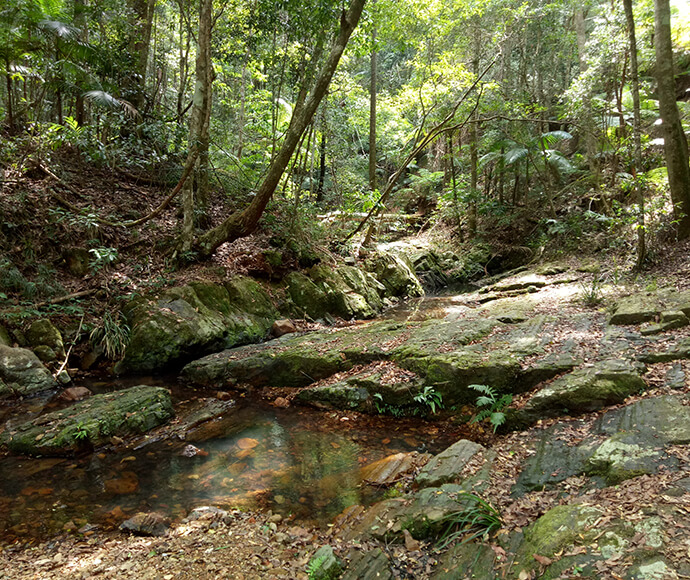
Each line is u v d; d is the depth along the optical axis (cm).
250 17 1030
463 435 502
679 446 337
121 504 387
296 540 322
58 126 870
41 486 414
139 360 722
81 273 821
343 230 1408
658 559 224
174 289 823
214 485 419
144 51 1241
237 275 955
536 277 1148
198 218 1029
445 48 1673
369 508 360
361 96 2245
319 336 819
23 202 816
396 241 1800
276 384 676
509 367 526
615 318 625
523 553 263
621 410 422
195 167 1048
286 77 1179
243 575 273
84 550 316
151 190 1108
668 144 891
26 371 621
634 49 824
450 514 311
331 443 504
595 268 1059
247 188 1270
